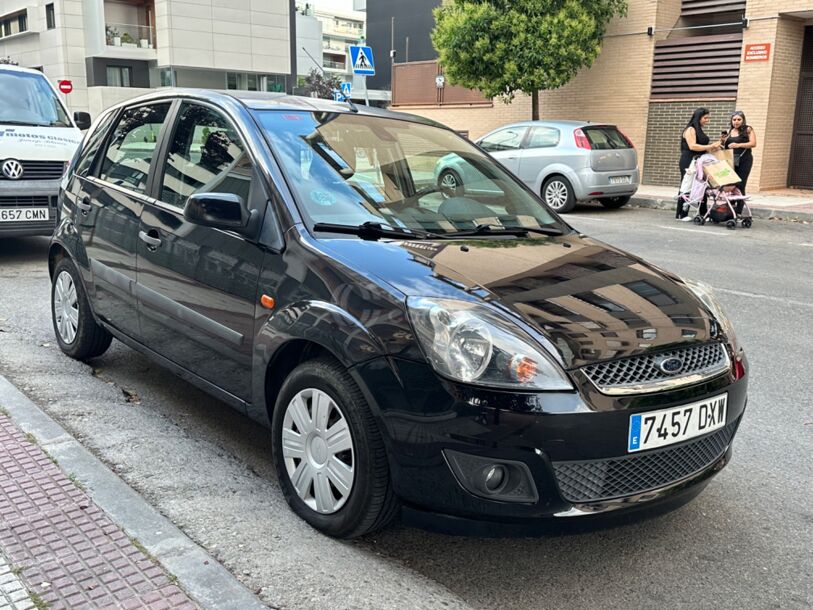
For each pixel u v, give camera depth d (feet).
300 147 11.90
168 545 9.14
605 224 41.73
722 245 34.76
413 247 10.56
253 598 8.23
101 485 10.55
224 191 11.87
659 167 58.75
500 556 9.98
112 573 8.54
